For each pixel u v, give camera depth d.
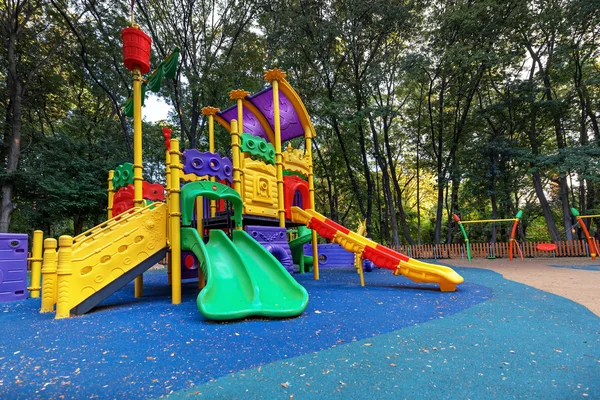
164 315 5.55
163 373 3.10
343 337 4.11
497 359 3.32
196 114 18.88
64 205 17.89
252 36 20.91
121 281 6.47
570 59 17.83
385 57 19.42
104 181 20.22
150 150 21.98
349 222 30.02
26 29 18.84
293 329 4.53
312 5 19.33
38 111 22.36
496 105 18.97
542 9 17.45
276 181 9.85
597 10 15.67
